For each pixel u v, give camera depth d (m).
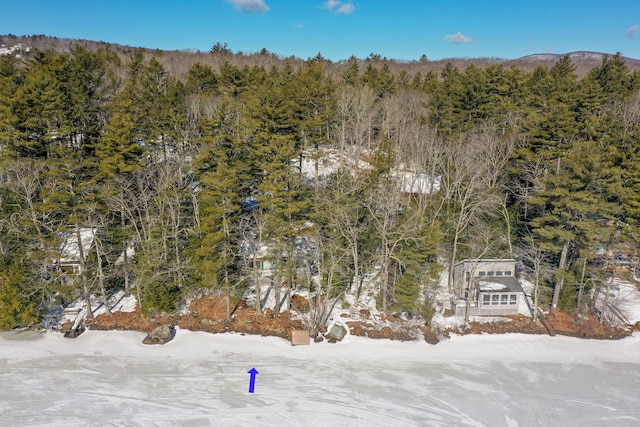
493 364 28.80
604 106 47.00
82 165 31.08
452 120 49.16
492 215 36.62
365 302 34.53
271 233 30.81
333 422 22.84
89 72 45.12
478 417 23.61
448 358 29.33
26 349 28.53
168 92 43.12
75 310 32.62
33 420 22.22
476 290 33.94
